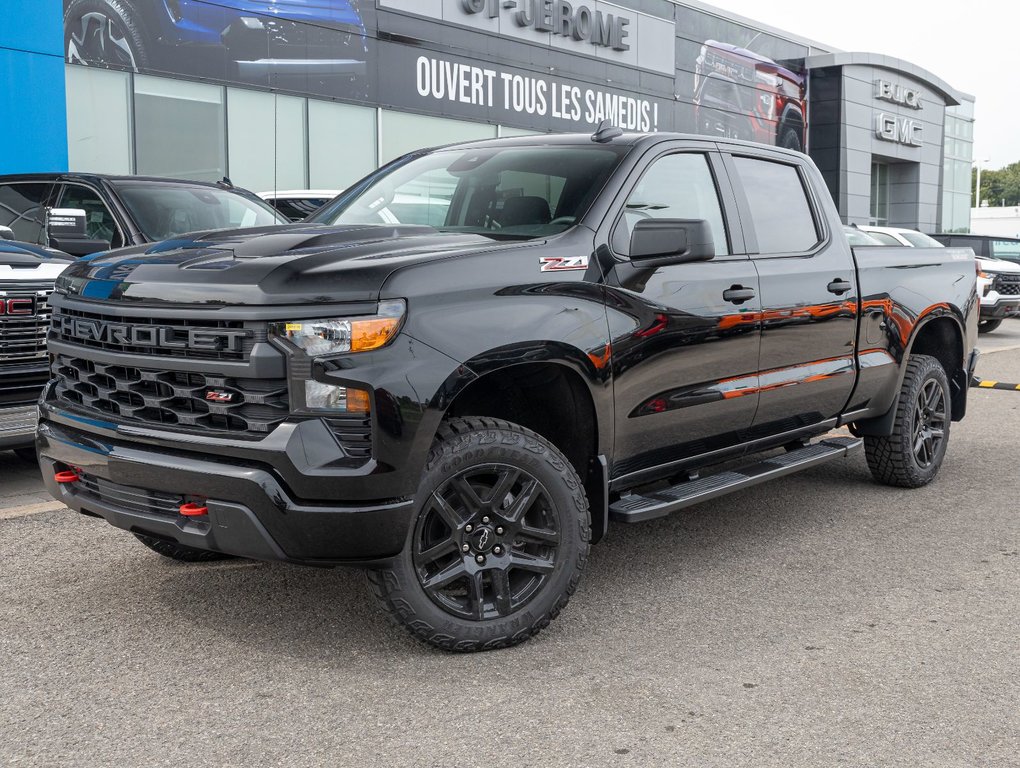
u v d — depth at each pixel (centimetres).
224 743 279
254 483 300
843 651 347
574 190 389
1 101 1480
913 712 301
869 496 572
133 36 1623
